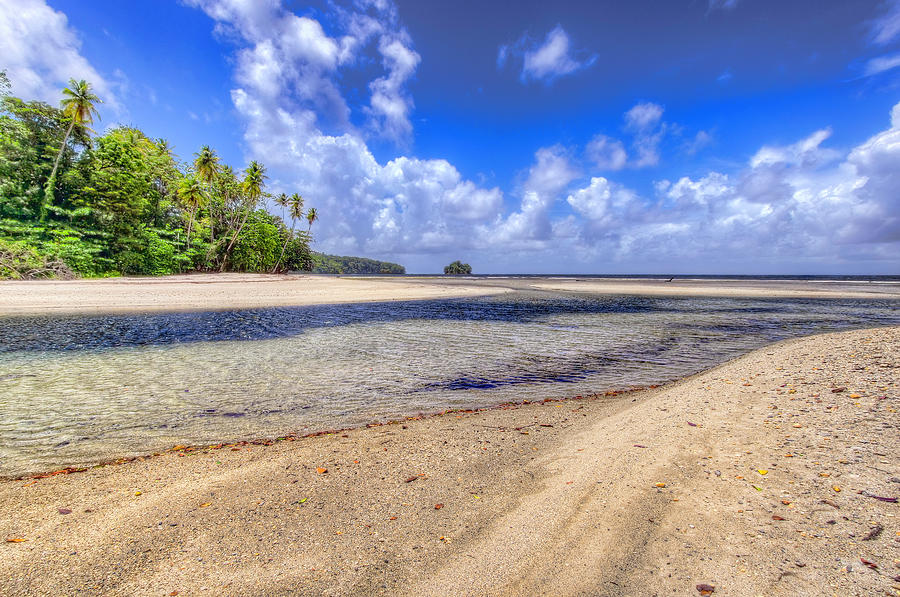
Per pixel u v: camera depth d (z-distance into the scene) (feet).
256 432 20.10
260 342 47.52
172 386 28.99
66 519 11.20
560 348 45.37
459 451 16.76
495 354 41.91
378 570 8.88
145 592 8.09
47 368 34.19
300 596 8.00
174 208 217.36
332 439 18.71
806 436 15.84
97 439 19.07
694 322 69.10
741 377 28.02
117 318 65.46
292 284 162.81
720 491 11.97
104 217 150.61
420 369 35.14
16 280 119.24
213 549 9.70
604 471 13.99
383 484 13.55
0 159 134.41
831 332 57.72
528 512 11.43
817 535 9.39
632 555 9.18
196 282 148.66
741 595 7.63
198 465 15.53
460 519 11.16
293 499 12.46
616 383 30.86
